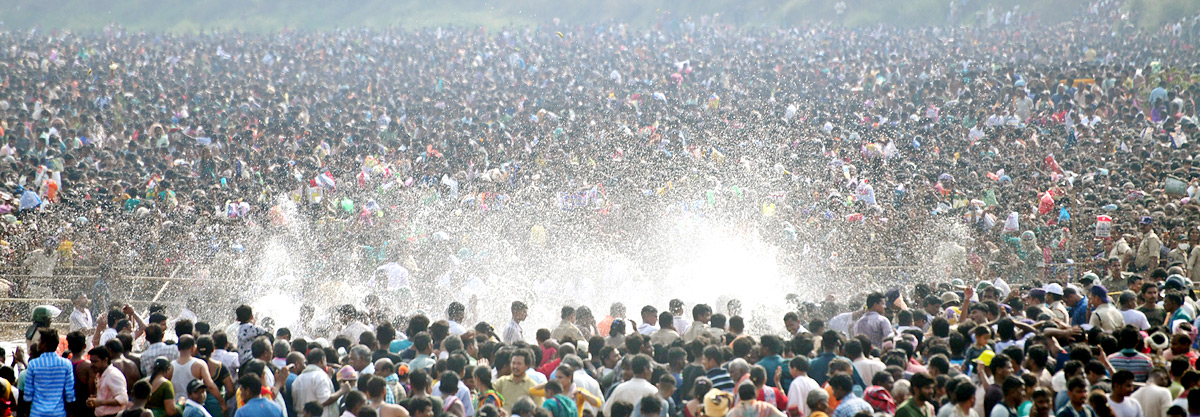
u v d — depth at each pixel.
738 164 100.19
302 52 183.12
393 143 114.50
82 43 193.75
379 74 169.12
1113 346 36.78
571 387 33.12
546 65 172.75
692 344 35.28
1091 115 115.12
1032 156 101.19
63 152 106.25
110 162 101.75
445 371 34.03
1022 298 49.94
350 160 102.44
